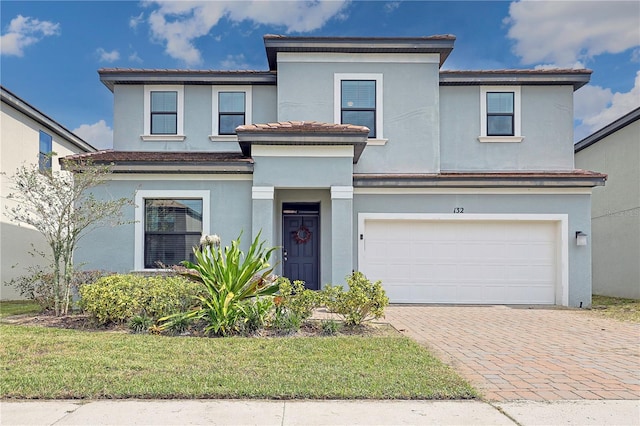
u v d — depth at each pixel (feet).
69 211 32.32
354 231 41.96
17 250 48.70
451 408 15.48
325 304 27.96
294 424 14.10
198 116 46.21
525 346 24.75
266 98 46.57
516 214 41.93
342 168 38.68
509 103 46.88
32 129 51.31
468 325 31.09
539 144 46.44
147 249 39.60
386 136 44.45
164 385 16.94
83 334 25.27
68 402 15.80
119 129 45.93
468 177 41.09
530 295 42.37
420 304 42.01
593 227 58.34
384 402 15.99
